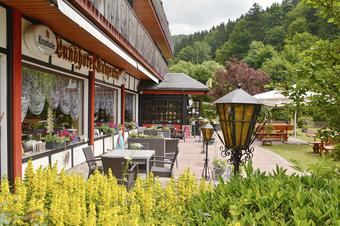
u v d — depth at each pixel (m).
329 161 2.61
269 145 14.40
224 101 3.14
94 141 9.70
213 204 2.27
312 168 2.62
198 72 52.78
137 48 9.64
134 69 12.59
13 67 5.08
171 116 18.23
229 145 3.21
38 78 6.72
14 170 5.14
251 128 3.13
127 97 15.66
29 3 4.74
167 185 3.24
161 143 8.15
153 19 16.11
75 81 8.66
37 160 6.21
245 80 29.14
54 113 7.54
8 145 5.12
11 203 2.44
